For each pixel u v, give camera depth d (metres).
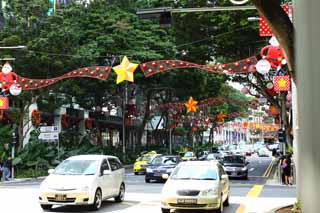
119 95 46.97
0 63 32.78
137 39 40.09
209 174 15.11
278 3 10.81
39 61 34.25
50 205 15.24
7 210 15.16
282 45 10.98
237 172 31.42
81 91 39.56
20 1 34.81
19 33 34.56
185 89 48.09
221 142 126.69
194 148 73.69
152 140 71.50
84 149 41.59
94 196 15.05
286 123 31.55
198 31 32.88
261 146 95.31
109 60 39.56
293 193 21.08
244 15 29.72
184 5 31.94
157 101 56.38
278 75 24.41
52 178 15.34
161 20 14.55
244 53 32.41
